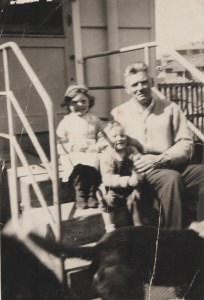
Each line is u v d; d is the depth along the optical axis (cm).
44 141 414
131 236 299
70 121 345
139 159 326
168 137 341
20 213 342
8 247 323
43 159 303
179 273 299
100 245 297
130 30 459
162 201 317
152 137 338
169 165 330
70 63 438
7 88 330
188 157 338
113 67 451
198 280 298
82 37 442
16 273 322
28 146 404
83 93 345
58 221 296
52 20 425
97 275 294
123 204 321
